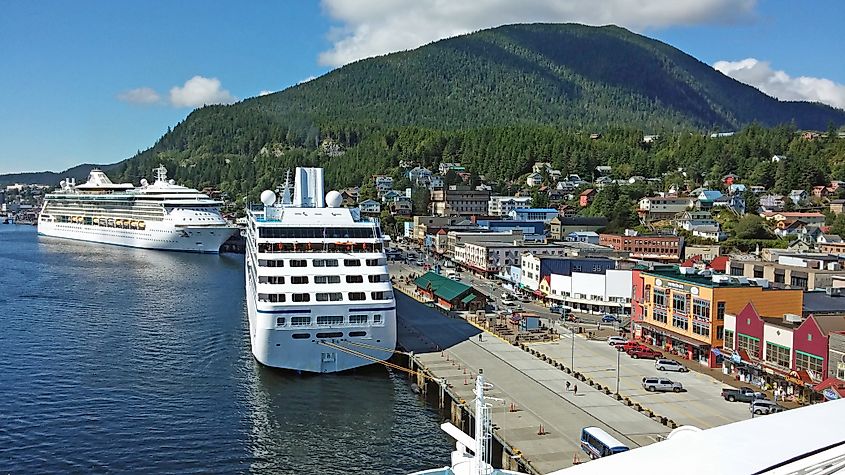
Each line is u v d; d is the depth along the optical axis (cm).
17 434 6425
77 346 9625
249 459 5972
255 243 8881
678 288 8794
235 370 8456
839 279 10994
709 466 2459
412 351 8919
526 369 8038
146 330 10631
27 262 19538
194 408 7150
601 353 8869
